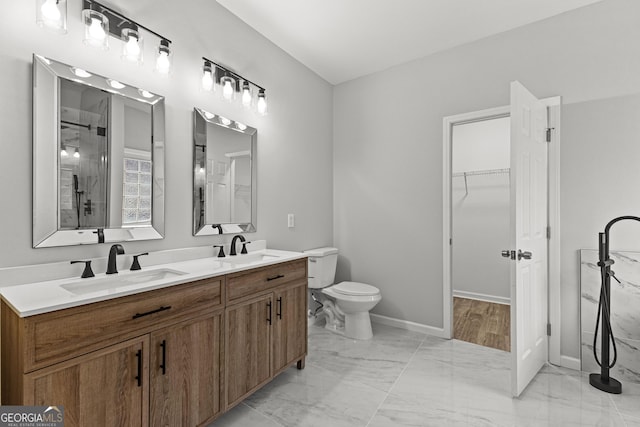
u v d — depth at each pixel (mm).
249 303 1717
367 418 1647
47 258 1347
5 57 1236
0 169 1223
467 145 4094
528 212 1973
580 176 2146
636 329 1972
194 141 1954
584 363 2125
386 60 2918
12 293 1115
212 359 1504
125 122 1601
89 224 1462
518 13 2225
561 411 1696
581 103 2145
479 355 2396
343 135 3379
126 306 1173
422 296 2871
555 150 2227
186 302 1388
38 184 1310
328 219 3367
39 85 1309
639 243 1973
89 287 1354
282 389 1923
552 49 2252
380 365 2232
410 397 1839
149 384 1247
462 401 1798
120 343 1155
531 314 2016
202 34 2020
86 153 1456
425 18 2291
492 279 3885
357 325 2711
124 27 1575
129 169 1614
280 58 2695
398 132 3006
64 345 1011
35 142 1302
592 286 2100
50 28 1267
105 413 1111
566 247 2195
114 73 1575
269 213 2580
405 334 2824
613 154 2041
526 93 1960
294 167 2865
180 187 1884
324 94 3301
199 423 1438
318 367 2201
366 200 3217
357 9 2188
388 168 3072
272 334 1881
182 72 1901
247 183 2350
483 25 2373
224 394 1560
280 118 2695
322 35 2516
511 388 1831
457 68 2668
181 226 1891
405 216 2967
